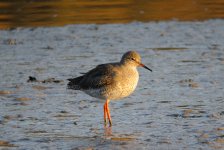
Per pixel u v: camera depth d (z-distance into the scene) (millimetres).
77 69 18594
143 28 24641
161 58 19938
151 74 17938
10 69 18734
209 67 18562
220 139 11758
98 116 13859
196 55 20219
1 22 25547
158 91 15992
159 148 11328
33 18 26250
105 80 13195
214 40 22375
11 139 12000
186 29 24312
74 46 21812
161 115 13742
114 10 27750
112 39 22812
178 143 11602
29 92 15984
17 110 14242
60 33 23891
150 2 29359
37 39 22984
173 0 29703
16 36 23484
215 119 13266
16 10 27641
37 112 14094
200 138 11875
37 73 18203
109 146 11531
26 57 20344
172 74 17844
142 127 12844
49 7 28297
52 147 11484
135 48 21359
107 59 19781
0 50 21422
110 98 13461
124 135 12289
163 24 25250
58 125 13070
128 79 13391
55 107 14570
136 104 14781
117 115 13891
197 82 16812
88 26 25016
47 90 16250
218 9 27969
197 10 27797
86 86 13570
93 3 29281
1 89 16250
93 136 12258
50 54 20719
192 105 14523
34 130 12672
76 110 14328
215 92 15703
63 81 17172
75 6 28609
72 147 11477
